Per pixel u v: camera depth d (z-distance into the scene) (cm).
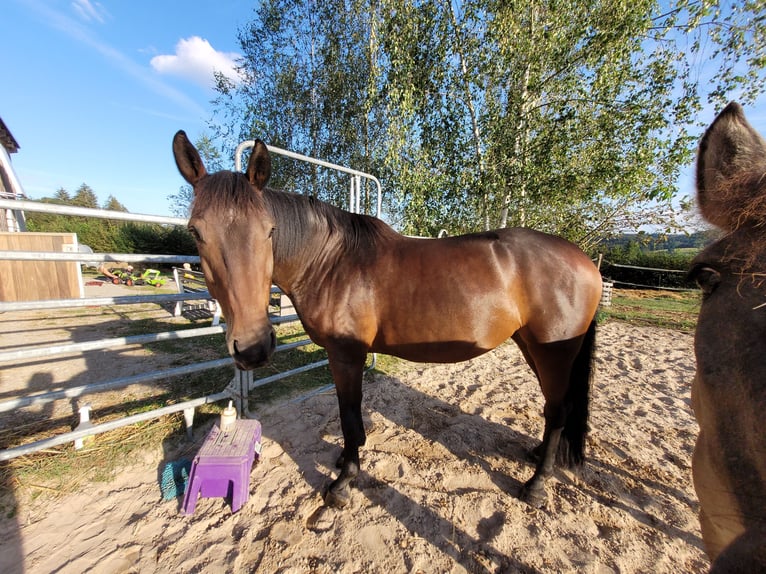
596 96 605
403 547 165
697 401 78
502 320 189
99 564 153
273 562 156
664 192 573
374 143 830
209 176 146
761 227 68
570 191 625
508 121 631
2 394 317
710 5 492
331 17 835
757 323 62
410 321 186
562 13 567
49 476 203
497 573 153
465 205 709
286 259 188
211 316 605
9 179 1109
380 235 204
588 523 181
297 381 358
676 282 1406
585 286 189
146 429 254
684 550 166
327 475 215
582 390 206
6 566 150
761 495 55
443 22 617
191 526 174
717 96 549
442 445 251
